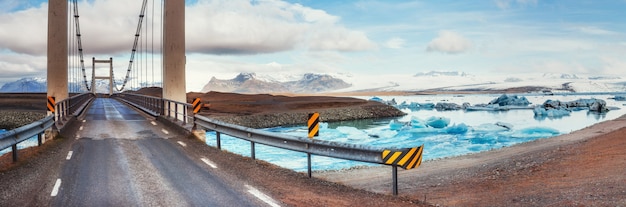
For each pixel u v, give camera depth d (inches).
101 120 1159.6
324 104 3196.4
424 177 579.8
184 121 861.2
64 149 622.5
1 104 2997.0
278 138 494.0
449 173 598.9
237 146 1159.0
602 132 1160.8
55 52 1065.5
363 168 712.4
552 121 2386.8
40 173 446.3
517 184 446.3
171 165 504.1
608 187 368.8
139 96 1969.7
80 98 1726.1
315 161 884.0
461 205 372.2
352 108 2967.5
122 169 474.6
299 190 388.2
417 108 4699.8
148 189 379.6
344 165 819.4
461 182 504.4
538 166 532.1
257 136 541.3
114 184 398.0
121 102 3112.7
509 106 4357.8
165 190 377.1
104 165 498.3
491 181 484.7
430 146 1178.6
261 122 2198.6
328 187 405.7
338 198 360.8
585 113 3166.8
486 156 811.4
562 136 1168.2
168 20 1048.2
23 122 2183.8
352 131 1599.4
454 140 1314.0
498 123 1790.1
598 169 456.1
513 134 1464.1
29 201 332.2
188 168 486.3
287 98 4116.6
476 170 593.6
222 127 647.1
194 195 360.2
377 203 344.5
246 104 3043.8
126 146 661.3
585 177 428.1
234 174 455.8
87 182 405.1
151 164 509.0
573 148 666.2
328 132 1601.9
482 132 1594.5
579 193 362.3
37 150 592.7
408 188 498.3
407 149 371.2
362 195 374.9
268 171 476.4
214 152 613.0
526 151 821.2
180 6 1054.4
